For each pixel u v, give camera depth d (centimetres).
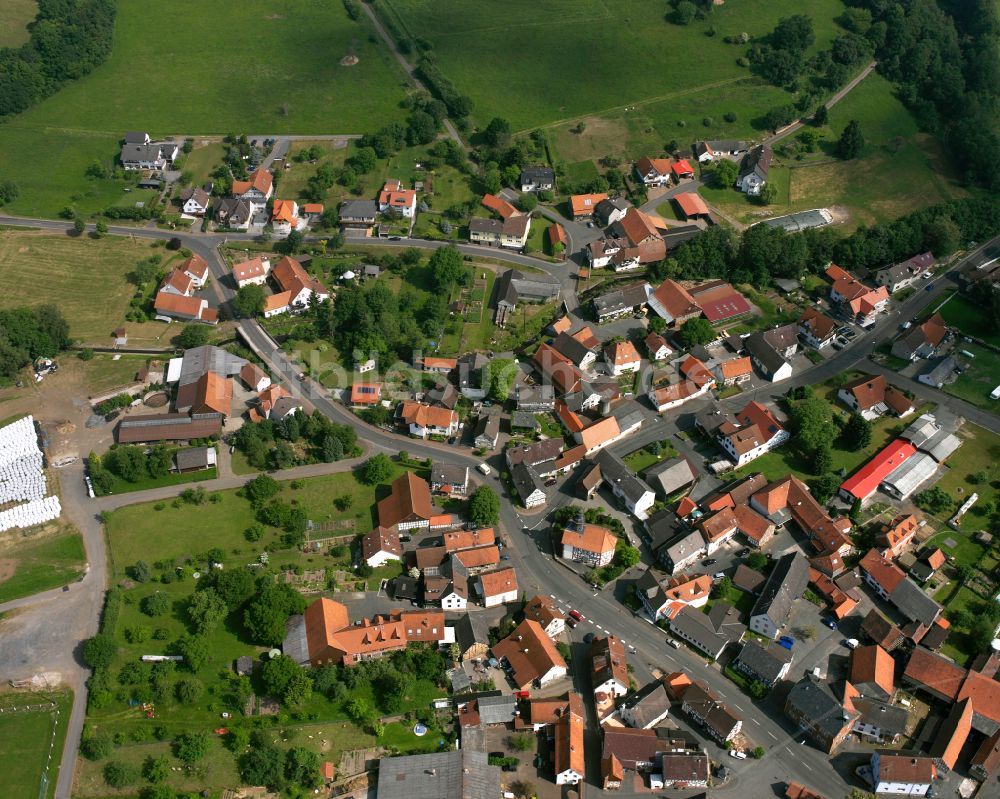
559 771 14062
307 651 15612
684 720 15188
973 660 15850
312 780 14100
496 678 15812
